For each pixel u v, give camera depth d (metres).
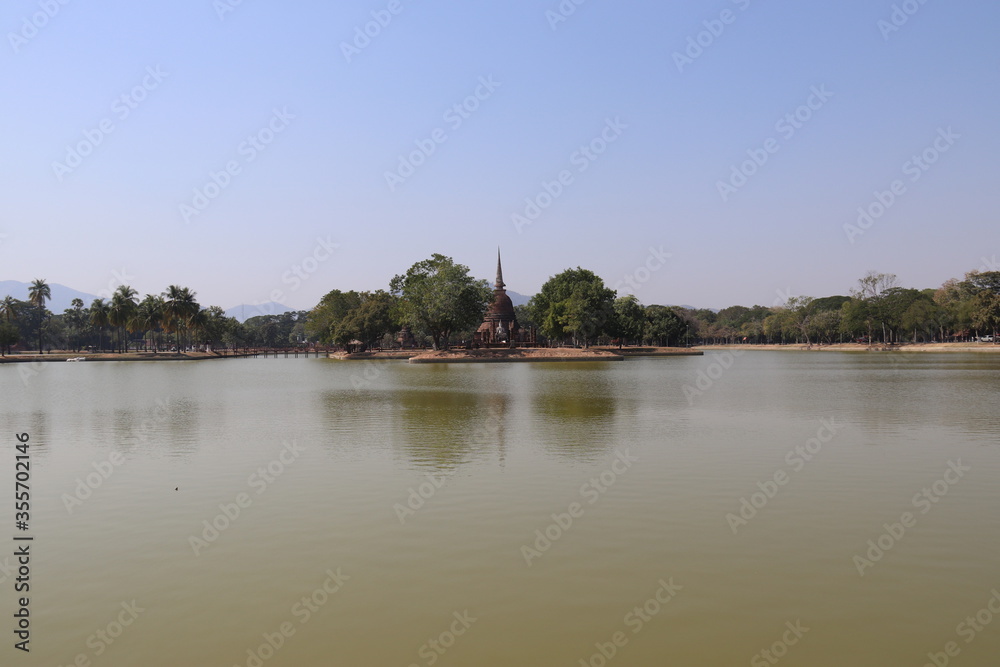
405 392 51.91
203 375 83.44
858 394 47.38
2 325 142.75
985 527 15.44
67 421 35.16
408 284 126.50
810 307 197.00
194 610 11.40
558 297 140.50
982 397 44.56
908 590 11.99
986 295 132.12
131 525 16.03
